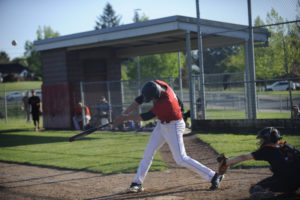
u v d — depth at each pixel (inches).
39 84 2484.0
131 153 373.7
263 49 543.8
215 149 353.7
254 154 181.6
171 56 1387.8
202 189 211.6
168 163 316.8
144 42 723.4
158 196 202.8
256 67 553.9
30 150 442.6
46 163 343.3
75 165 323.0
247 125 476.1
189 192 206.5
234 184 218.8
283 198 177.5
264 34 533.6
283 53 472.7
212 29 577.0
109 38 645.9
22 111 1141.1
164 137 208.4
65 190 238.2
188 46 550.6
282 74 504.1
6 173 310.5
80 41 687.7
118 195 214.2
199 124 523.5
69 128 717.9
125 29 619.5
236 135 451.8
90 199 210.7
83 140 515.8
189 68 541.3
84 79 762.8
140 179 217.3
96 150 411.2
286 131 440.1
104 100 660.1
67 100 719.7
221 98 654.5
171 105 201.2
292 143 351.3
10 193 238.4
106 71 797.2
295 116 438.0
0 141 551.2
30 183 267.3
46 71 763.4
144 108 684.7
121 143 460.8
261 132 179.9
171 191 213.3
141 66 1422.2
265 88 589.3
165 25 563.5
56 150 430.0
